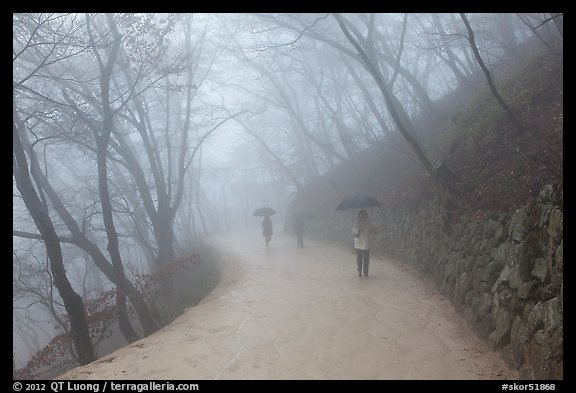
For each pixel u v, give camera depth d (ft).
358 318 25.66
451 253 30.89
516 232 20.53
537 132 33.47
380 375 17.43
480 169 36.65
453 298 26.89
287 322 25.62
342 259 51.88
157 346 22.31
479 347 19.72
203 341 22.72
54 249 32.24
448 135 52.80
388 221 52.75
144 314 42.63
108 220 43.50
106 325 41.50
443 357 18.98
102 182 43.73
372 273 40.22
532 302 16.83
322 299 31.01
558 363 13.99
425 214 41.55
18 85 35.22
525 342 16.33
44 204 37.40
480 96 53.52
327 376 17.51
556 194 17.37
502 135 38.65
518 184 27.71
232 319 26.91
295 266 48.93
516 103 41.11
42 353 33.76
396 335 22.25
